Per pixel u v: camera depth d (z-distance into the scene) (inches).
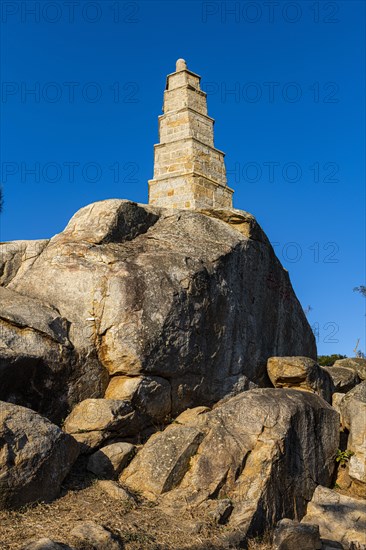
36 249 525.0
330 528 397.7
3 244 530.0
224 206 710.5
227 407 431.2
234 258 559.8
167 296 478.0
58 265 494.9
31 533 307.7
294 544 348.8
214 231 573.9
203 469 390.0
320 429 450.9
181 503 368.5
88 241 508.7
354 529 394.9
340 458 459.8
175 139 709.3
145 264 490.6
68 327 459.5
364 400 471.5
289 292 668.1
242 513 368.8
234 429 412.8
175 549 323.3
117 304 465.1
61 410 432.5
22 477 330.6
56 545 291.0
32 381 419.2
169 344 470.9
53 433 354.0
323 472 442.9
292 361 557.0
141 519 344.8
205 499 374.0
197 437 405.1
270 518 380.2
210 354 512.4
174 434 407.5
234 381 534.0
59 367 433.7
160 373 465.1
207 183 697.0
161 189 698.8
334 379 674.8
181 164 694.5
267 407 425.7
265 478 386.9
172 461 389.1
